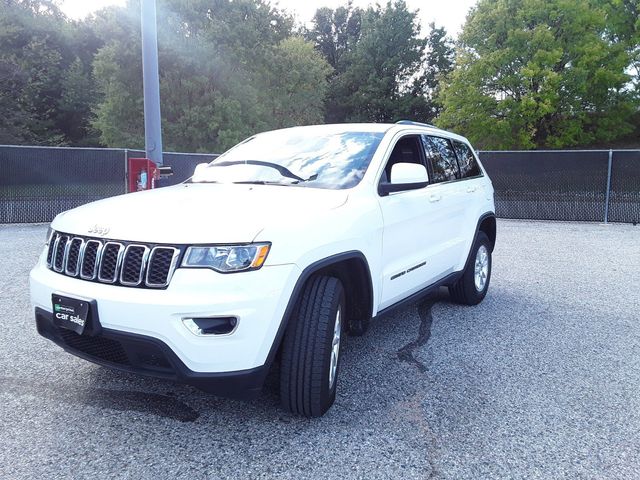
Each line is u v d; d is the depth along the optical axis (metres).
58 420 3.07
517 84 30.33
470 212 5.40
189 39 27.53
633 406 3.37
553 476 2.58
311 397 2.98
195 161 14.08
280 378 3.03
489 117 31.14
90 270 2.87
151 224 2.82
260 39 30.28
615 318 5.38
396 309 4.07
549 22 30.41
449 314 5.47
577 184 14.58
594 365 4.08
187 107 28.06
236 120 28.22
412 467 2.65
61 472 2.55
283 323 2.78
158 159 9.55
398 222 3.88
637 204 14.02
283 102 35.16
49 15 39.81
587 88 31.56
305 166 3.96
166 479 2.52
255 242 2.69
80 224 3.04
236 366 2.67
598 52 30.25
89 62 41.44
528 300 6.10
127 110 28.19
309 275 2.91
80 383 3.58
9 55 30.53
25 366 3.84
